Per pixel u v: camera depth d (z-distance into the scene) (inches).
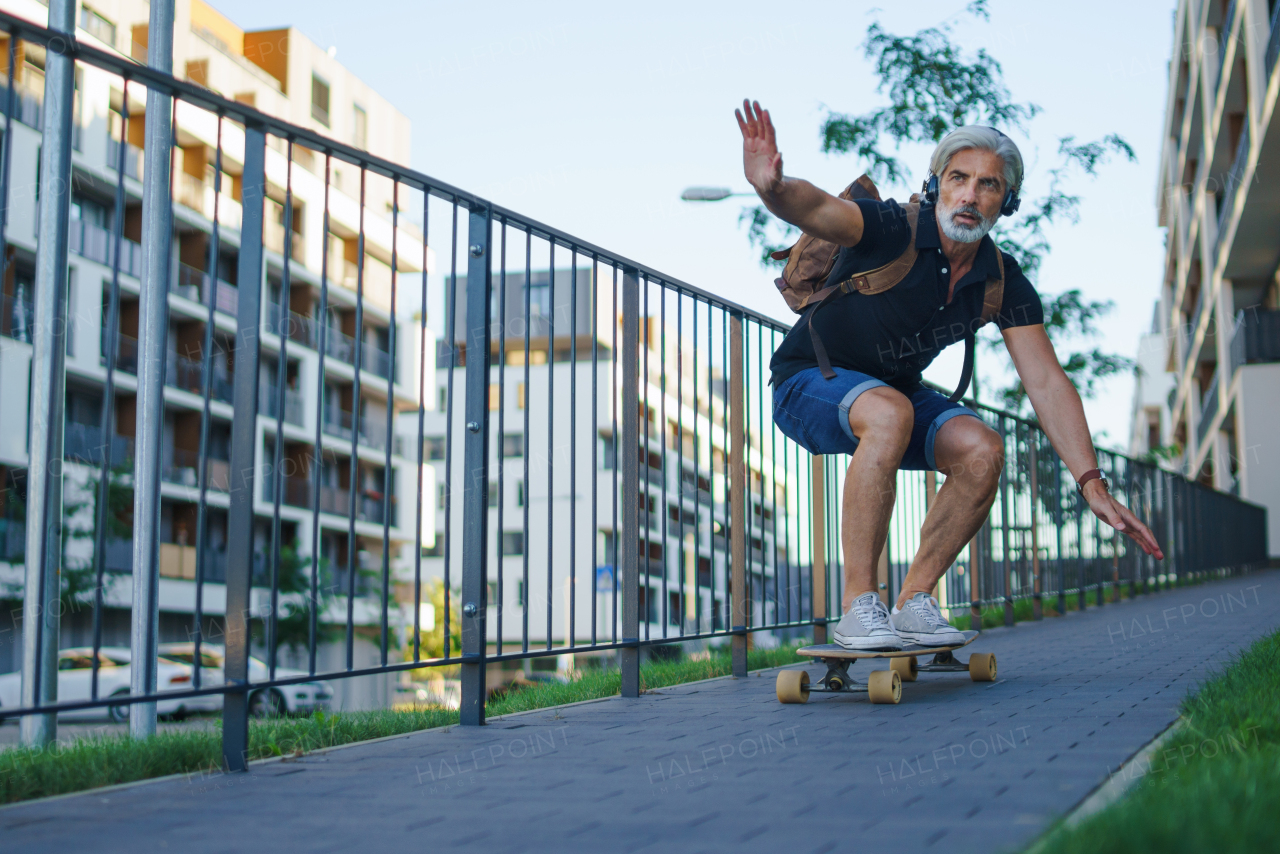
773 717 122.7
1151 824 53.7
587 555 1231.5
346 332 1391.5
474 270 132.3
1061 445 139.8
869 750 96.0
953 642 144.3
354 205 1424.7
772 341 205.9
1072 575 360.8
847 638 134.9
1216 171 1070.4
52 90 125.7
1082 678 150.3
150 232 155.3
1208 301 1154.0
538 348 1330.0
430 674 1056.8
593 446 153.0
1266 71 757.9
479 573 126.5
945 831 64.9
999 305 142.0
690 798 78.2
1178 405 1545.3
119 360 970.1
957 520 147.5
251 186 102.5
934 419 146.6
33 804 82.0
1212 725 88.6
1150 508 467.5
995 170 131.4
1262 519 818.2
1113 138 499.8
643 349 165.6
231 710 97.1
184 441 1100.5
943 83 498.6
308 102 1455.5
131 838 70.1
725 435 188.4
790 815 71.2
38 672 123.0
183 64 1251.8
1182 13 1186.0
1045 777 80.0
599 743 107.0
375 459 1411.2
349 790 86.0
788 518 206.4
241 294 100.9
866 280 134.9
